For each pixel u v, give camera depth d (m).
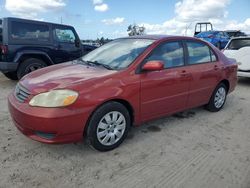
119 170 3.02
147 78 3.66
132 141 3.76
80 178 2.84
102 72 3.50
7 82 7.60
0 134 3.84
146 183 2.79
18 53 6.88
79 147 3.51
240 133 4.22
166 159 3.30
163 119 4.70
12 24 6.71
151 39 4.13
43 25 7.32
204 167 3.14
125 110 3.51
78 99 3.02
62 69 3.84
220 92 5.24
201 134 4.11
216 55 5.06
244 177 2.95
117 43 4.46
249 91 7.38
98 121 3.23
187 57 4.40
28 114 2.99
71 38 8.10
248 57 7.82
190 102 4.53
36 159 3.19
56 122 2.93
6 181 2.74
